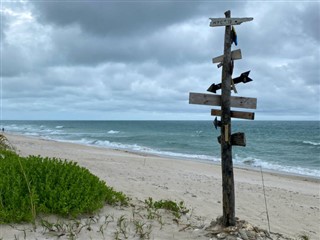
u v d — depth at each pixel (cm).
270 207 984
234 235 538
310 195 1309
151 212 632
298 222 854
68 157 1680
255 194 1159
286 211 957
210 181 1312
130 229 538
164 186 1078
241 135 539
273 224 802
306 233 759
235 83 566
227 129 550
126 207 655
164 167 1697
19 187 562
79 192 582
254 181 1555
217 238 535
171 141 5012
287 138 6306
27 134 5659
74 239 481
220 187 1186
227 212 563
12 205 519
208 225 604
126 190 925
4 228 488
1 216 501
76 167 698
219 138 570
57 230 499
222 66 558
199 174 1543
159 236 529
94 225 533
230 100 551
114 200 659
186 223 615
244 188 1269
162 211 665
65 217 543
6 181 570
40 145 2528
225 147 556
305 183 1698
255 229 573
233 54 546
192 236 541
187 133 7756
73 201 559
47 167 638
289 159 3120
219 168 1916
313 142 5206
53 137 5128
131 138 5575
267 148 4188
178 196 942
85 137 5484
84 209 566
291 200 1141
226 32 552
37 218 524
